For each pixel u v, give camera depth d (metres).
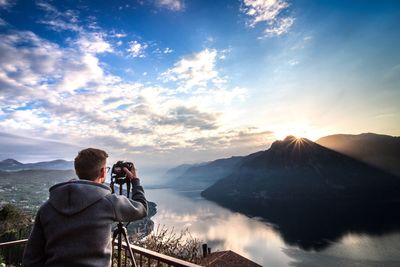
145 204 2.04
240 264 25.59
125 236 2.59
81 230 1.63
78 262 1.58
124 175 2.25
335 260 85.25
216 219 158.38
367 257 86.25
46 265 1.62
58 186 1.76
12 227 18.72
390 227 117.31
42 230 1.73
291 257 90.38
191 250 8.55
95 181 1.87
